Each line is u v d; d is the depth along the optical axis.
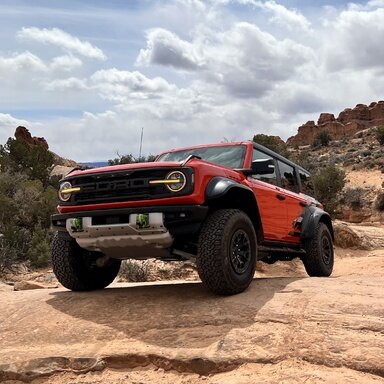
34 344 3.91
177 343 3.66
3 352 3.80
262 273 12.35
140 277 10.19
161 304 4.42
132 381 3.34
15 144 32.16
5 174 19.91
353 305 4.02
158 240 4.40
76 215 4.59
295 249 6.59
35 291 5.74
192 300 4.47
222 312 4.08
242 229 4.66
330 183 32.25
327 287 4.71
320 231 6.80
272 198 5.81
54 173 40.75
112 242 4.55
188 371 3.40
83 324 4.11
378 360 3.20
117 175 4.52
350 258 15.30
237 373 3.26
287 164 6.94
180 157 6.17
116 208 4.50
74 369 3.54
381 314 3.83
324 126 114.25
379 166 56.59
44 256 13.14
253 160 5.82
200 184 4.43
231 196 4.86
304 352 3.37
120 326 4.01
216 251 4.34
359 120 116.75
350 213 36.03
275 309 4.04
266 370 3.25
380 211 36.44
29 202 16.97
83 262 5.18
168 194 4.37
